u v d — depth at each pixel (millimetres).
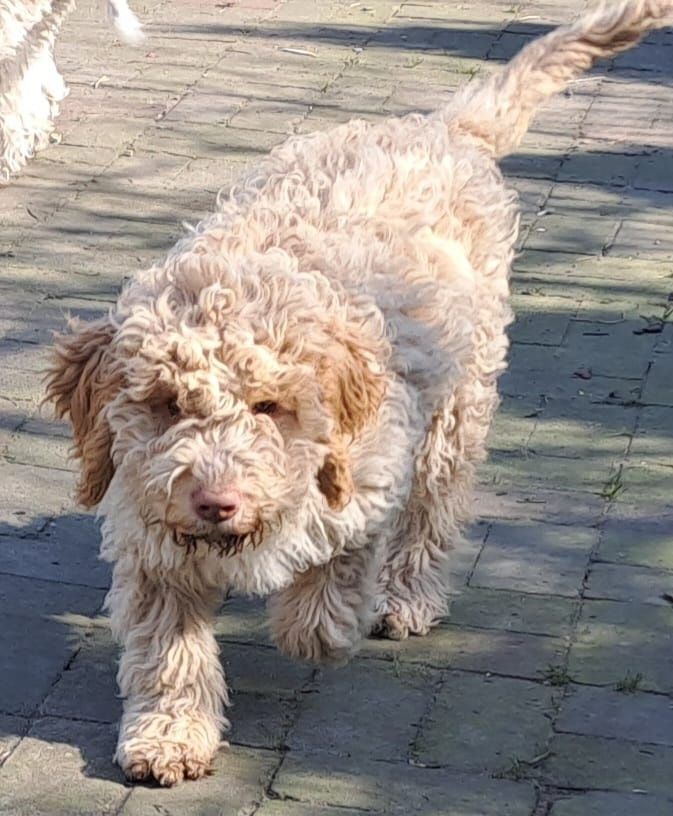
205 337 1549
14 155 3150
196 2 4316
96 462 1634
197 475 1535
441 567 1990
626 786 1710
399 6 4344
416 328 1757
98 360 1627
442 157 1975
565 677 1873
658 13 2162
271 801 1686
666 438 2373
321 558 1697
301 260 1704
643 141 3480
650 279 2848
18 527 2127
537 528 2154
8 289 2732
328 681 1870
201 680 1744
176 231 2961
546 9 4363
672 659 1910
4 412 2387
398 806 1680
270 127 3453
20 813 1662
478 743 1770
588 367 2561
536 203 3141
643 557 2096
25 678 1861
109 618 1950
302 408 1582
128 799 1686
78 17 4137
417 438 1784
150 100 3590
